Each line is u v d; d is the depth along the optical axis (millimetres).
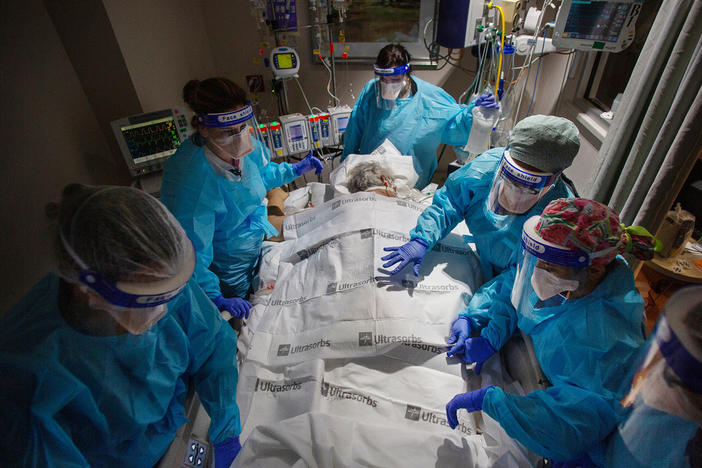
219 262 1605
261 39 2377
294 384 1163
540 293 936
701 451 522
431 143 2148
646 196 1353
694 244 1702
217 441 1020
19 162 1390
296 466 911
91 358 755
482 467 966
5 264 1277
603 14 1553
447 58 2475
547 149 1114
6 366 670
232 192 1407
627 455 665
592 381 823
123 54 1713
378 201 1606
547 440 812
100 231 649
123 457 865
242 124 1255
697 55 1125
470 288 1436
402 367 1180
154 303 712
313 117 2266
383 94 1941
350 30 2514
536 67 2559
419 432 1008
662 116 1324
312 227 1685
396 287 1302
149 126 1753
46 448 665
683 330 497
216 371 1020
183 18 2277
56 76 1612
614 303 852
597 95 2293
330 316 1264
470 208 1469
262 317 1374
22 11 1459
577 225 820
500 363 1275
